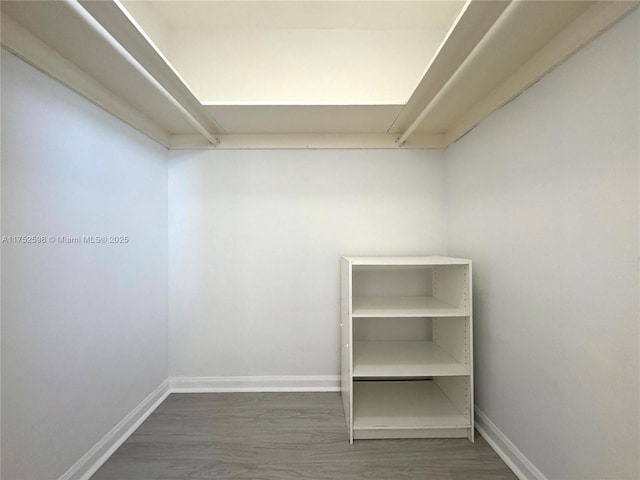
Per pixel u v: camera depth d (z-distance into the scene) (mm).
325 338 2252
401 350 2035
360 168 2275
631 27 904
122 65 1310
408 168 2283
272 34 2229
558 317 1185
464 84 1519
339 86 2234
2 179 1042
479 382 1765
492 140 1643
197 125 1813
